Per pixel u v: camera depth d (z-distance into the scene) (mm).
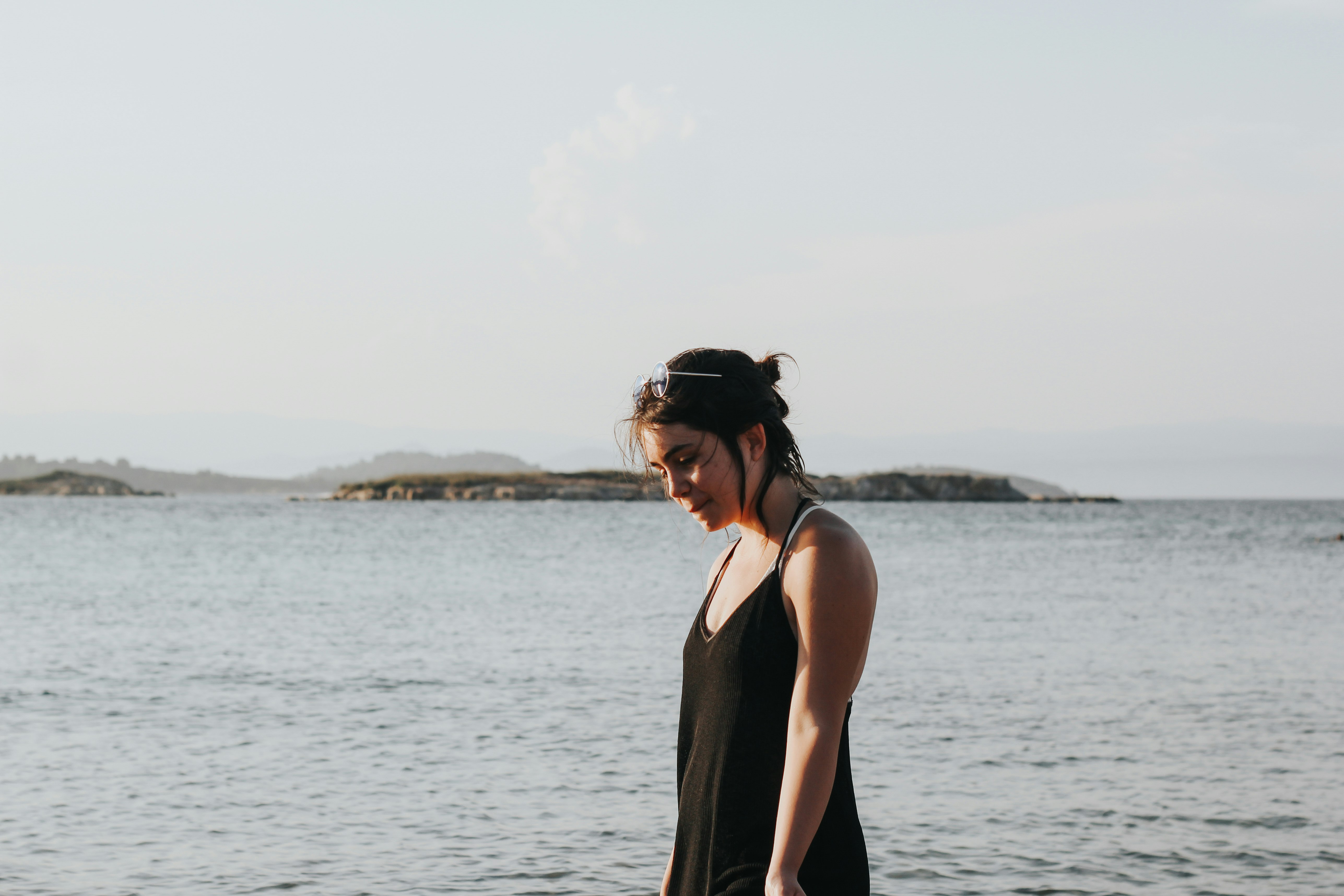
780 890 2018
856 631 2129
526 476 181500
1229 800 8758
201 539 63719
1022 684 14141
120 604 25500
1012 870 7203
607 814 8359
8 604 25547
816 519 2207
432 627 20688
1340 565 41125
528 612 23500
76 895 6699
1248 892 6852
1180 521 103625
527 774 9492
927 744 10680
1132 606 24703
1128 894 6820
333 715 12055
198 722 11672
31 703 12773
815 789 2074
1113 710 12398
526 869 7191
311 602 26062
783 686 2201
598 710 12281
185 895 6711
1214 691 13719
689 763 2363
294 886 6875
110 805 8531
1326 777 9461
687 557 45438
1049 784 9219
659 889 6848
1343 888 6918
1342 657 16766
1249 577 34406
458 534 69500
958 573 35875
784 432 2301
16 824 8062
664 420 2254
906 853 7516
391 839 7758
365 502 173250
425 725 11508
